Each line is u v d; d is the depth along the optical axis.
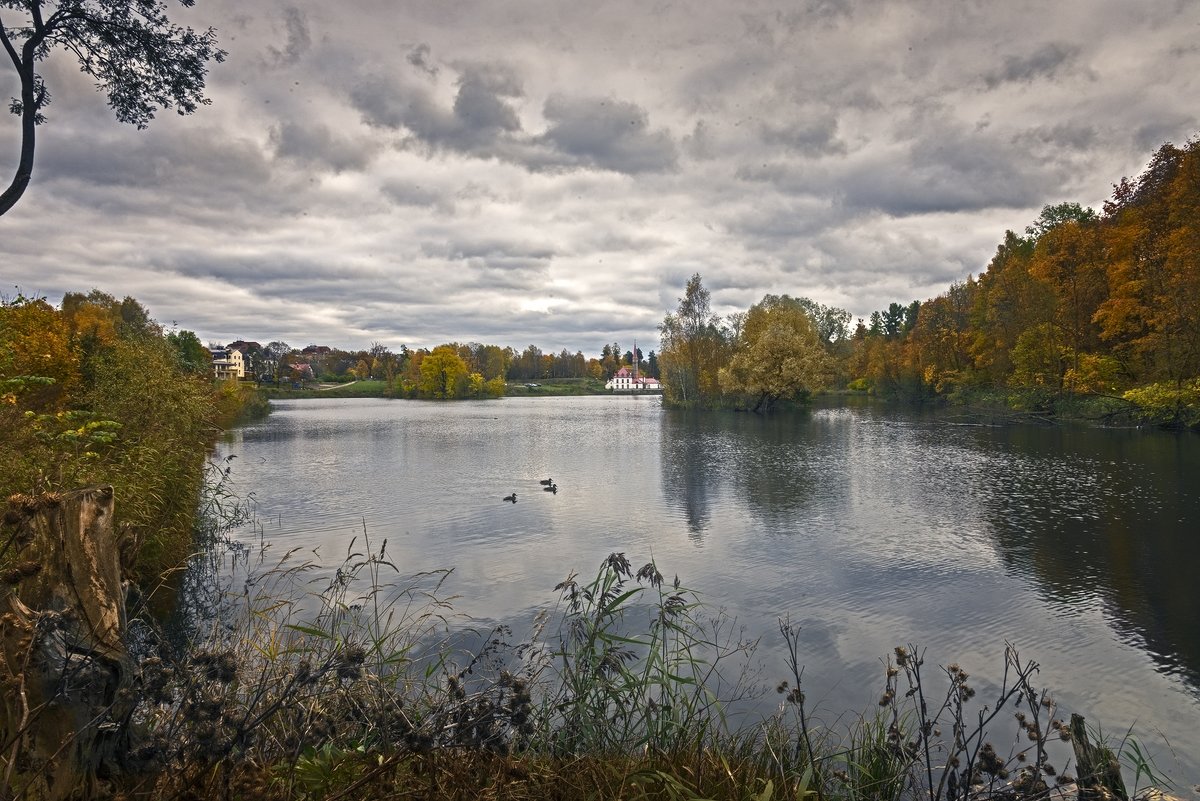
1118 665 6.93
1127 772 5.03
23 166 7.60
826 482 18.33
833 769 3.86
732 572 10.12
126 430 11.76
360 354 148.88
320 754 2.49
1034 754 5.08
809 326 55.38
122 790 1.97
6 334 11.00
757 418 46.31
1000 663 6.99
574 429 39.16
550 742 3.33
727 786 3.01
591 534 12.53
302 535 12.36
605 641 4.05
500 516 14.19
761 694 6.03
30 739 1.77
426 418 52.59
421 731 2.36
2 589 1.93
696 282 61.50
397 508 15.02
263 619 4.22
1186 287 30.47
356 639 4.09
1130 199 39.16
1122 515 13.66
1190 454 22.36
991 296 49.34
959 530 12.70
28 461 7.10
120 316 45.56
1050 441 27.12
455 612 7.99
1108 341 38.84
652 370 175.12
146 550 8.55
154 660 2.06
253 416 51.47
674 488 17.66
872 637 7.61
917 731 5.27
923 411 49.88
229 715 2.16
